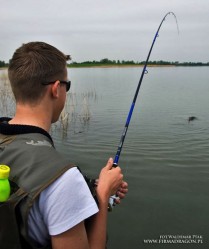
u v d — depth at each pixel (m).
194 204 5.06
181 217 4.66
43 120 1.53
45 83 1.50
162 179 6.14
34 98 1.51
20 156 1.37
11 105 15.32
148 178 6.19
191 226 4.43
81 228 1.33
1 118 1.70
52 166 1.32
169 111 15.08
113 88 28.89
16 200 1.28
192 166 6.94
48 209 1.29
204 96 22.12
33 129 1.45
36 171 1.31
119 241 4.11
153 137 9.65
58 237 1.29
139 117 13.38
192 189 5.65
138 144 8.84
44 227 1.34
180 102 18.70
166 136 9.80
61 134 10.08
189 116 13.59
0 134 1.48
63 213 1.29
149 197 5.31
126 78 48.19
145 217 4.68
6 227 1.30
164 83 36.38
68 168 1.34
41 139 1.43
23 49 1.52
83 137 9.71
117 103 18.03
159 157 7.60
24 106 1.52
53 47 1.57
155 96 22.09
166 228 4.39
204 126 11.41
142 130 10.70
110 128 11.03
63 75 1.58
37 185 1.29
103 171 1.69
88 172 6.67
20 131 1.44
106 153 8.02
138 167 6.86
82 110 15.06
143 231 4.32
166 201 5.16
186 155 7.75
